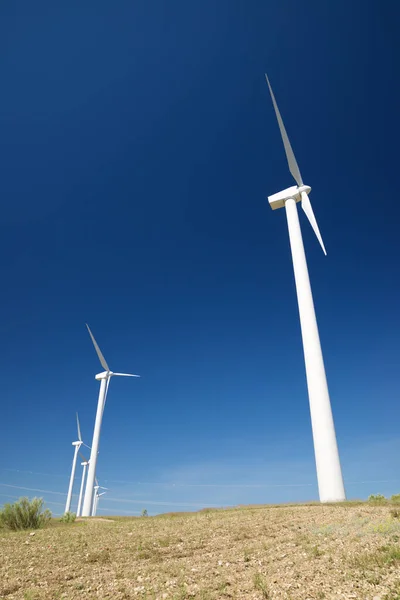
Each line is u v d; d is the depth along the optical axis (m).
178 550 12.47
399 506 21.41
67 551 12.76
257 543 13.07
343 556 9.67
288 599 6.87
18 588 8.77
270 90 42.25
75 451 87.06
